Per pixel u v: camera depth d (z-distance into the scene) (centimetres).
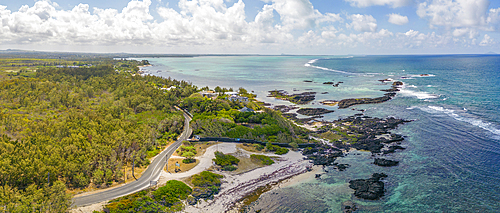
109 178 9888
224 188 9906
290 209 8688
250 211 8594
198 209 8662
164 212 8306
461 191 9456
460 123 16612
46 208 7594
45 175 8956
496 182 9900
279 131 15212
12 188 8569
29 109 18125
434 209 8556
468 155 12181
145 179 10219
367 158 12406
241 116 17225
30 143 10956
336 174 10969
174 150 13125
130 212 8069
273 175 10938
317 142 14400
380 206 8788
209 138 14500
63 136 12575
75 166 9462
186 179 10281
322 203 9006
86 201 8594
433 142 13862
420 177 10494
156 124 15712
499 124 16175
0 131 13525
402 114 19400
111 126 13500
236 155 12644
